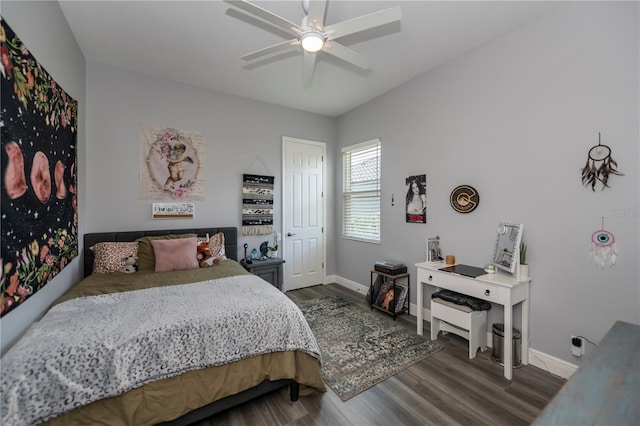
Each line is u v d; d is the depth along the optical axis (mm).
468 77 2619
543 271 2127
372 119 3791
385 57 2717
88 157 2797
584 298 1926
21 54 1331
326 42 1892
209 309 1648
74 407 1172
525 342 2176
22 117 1335
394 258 3486
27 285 1390
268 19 1651
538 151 2146
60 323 1453
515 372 2078
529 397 1801
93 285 2152
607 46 1804
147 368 1328
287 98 3754
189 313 1591
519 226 2158
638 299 1714
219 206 3541
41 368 1148
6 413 1054
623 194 1757
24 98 1357
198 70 2986
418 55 2682
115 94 2914
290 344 1688
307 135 4262
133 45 2518
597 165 1854
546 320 2111
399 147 3385
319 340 2574
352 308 3396
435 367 2145
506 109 2338
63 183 1971
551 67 2064
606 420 683
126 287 2100
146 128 3076
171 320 1502
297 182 4184
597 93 1850
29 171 1411
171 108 3211
